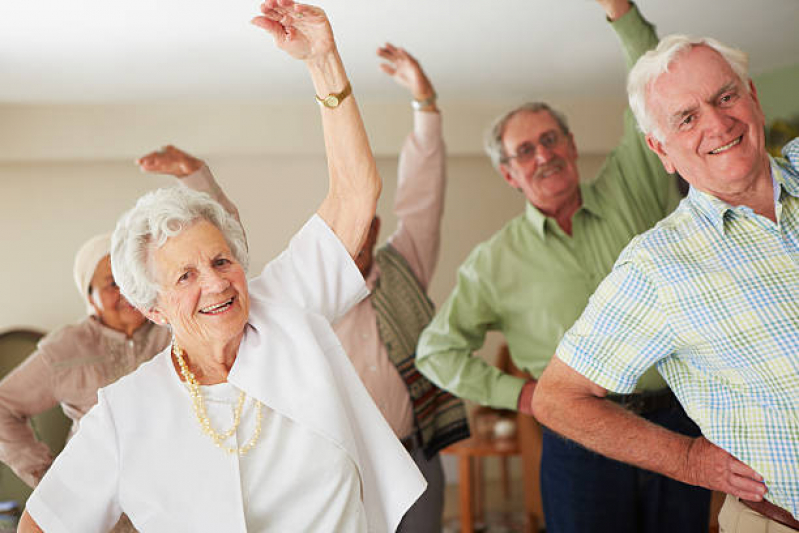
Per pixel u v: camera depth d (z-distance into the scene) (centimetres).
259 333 172
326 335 178
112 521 168
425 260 353
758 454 169
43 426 400
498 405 300
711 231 169
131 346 301
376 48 398
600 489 272
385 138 557
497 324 314
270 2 180
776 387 165
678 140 173
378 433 176
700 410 178
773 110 488
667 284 170
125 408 166
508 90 527
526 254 302
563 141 300
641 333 177
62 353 300
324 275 185
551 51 420
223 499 162
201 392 169
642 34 279
